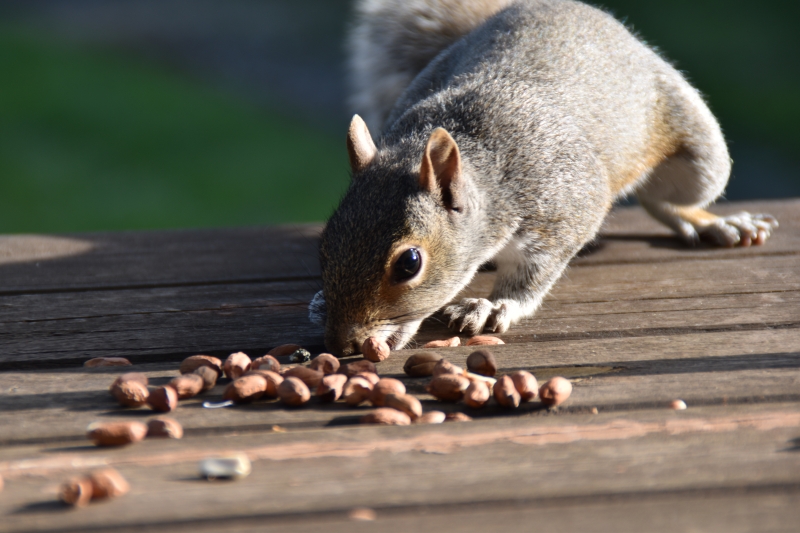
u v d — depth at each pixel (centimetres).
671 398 362
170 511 269
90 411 370
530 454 306
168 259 618
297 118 2038
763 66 2062
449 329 504
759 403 358
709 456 299
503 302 506
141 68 2281
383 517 264
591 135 557
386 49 813
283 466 301
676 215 639
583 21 625
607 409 357
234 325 498
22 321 502
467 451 310
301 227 698
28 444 337
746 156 1733
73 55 2302
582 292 535
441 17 776
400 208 457
